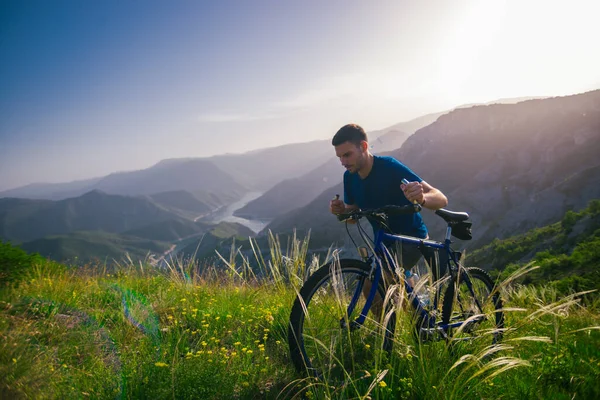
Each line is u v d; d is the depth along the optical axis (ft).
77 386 8.61
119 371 9.45
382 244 10.36
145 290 18.78
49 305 13.88
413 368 9.07
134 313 13.97
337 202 11.89
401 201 12.03
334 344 9.15
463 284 11.75
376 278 9.99
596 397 8.39
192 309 14.46
